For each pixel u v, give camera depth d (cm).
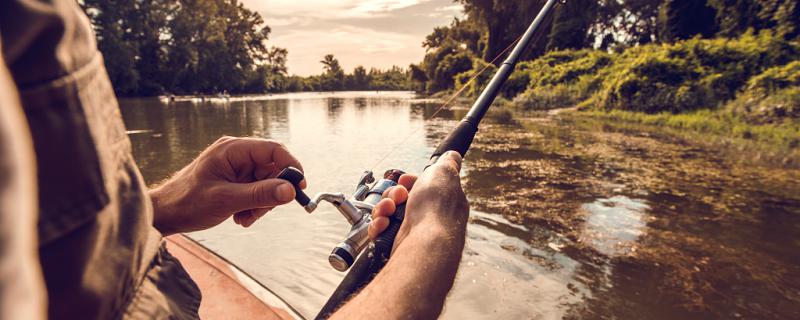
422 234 69
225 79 5575
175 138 1159
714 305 308
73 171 37
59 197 35
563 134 1116
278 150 111
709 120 1148
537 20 181
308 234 427
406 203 81
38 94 34
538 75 2408
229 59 5591
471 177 657
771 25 1620
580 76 2094
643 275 347
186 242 262
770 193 560
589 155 823
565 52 2736
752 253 386
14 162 14
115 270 40
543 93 2022
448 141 139
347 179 661
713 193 562
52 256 34
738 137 959
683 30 2191
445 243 68
